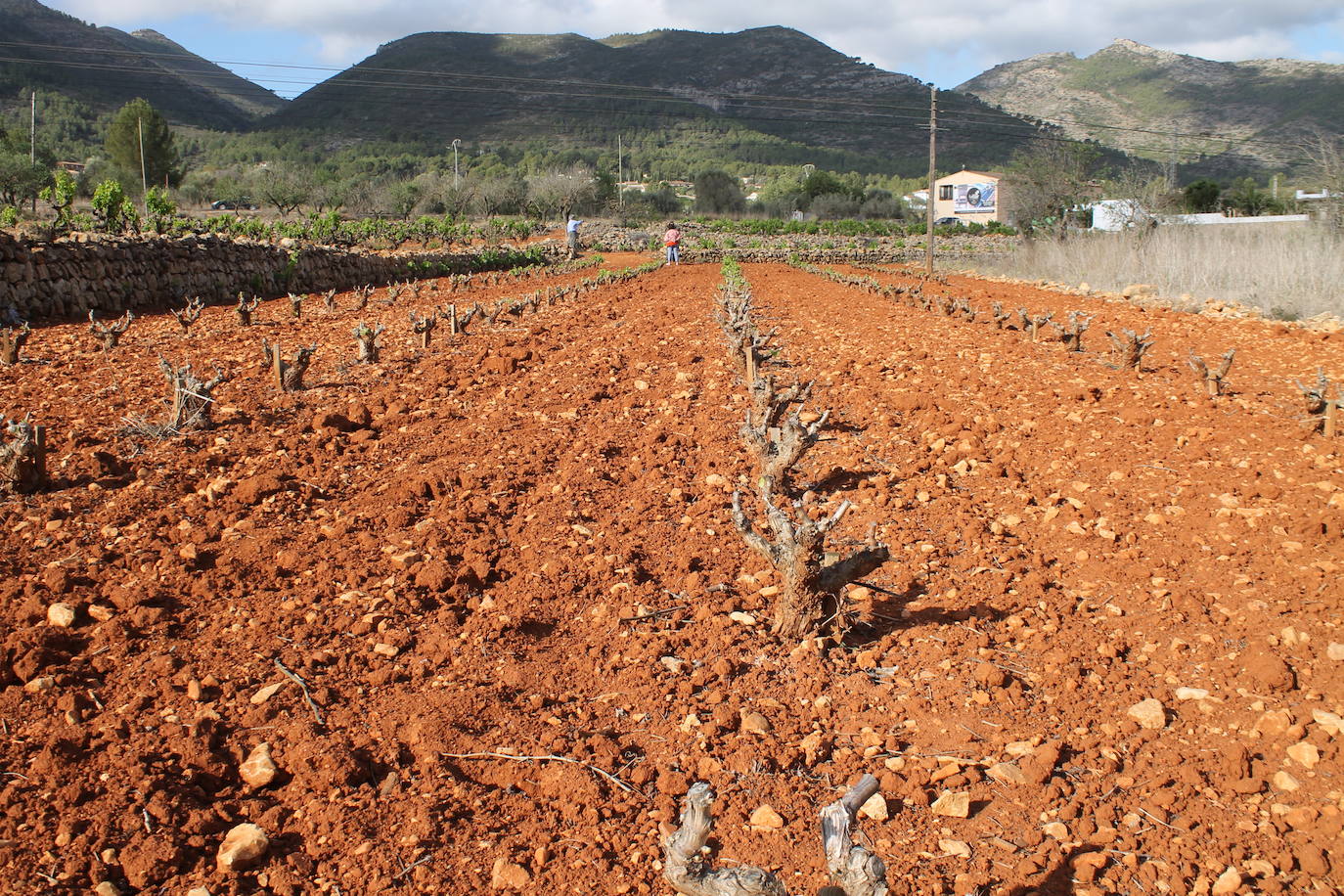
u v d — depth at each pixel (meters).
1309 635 5.12
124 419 8.59
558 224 68.81
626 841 3.61
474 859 3.49
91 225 23.12
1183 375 12.41
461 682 4.70
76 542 6.03
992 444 9.03
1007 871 3.49
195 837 3.51
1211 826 3.73
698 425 9.87
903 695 4.71
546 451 8.71
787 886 3.37
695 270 39.38
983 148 164.75
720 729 4.35
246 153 138.50
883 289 25.64
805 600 5.10
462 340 14.95
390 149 151.38
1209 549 6.34
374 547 6.27
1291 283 21.11
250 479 7.10
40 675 4.49
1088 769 4.10
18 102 126.88
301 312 18.80
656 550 6.52
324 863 3.45
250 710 4.34
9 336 11.53
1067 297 24.73
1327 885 3.40
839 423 10.01
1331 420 8.73
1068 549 6.49
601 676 4.85
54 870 3.29
